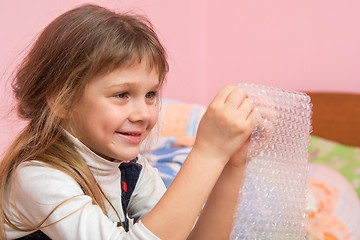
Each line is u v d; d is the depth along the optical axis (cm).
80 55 69
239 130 60
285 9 243
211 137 62
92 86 68
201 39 271
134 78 68
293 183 63
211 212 71
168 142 186
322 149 208
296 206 63
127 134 70
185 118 198
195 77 270
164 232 60
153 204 92
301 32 239
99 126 68
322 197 154
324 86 235
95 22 71
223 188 69
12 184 73
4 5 167
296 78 243
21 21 170
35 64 76
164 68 76
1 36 167
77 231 64
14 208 74
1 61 168
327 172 173
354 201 161
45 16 176
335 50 230
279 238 61
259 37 254
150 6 228
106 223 64
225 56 268
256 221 60
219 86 273
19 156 77
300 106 64
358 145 219
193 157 62
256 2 253
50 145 73
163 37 241
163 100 212
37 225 70
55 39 73
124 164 90
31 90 76
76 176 72
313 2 233
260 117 61
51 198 68
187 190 61
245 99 62
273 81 252
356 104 221
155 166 158
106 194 82
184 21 256
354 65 225
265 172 61
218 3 266
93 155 75
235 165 68
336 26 228
